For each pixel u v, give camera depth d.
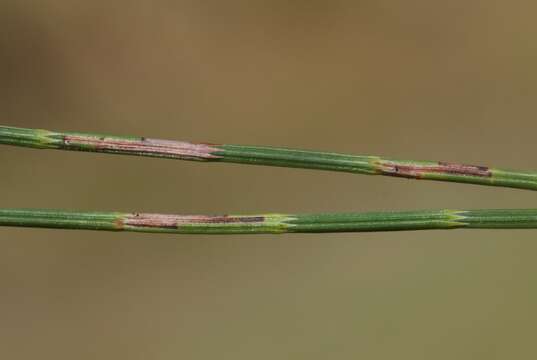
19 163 0.16
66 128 0.16
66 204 0.15
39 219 0.10
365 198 0.16
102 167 0.16
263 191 0.16
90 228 0.10
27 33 0.16
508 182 0.11
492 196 0.16
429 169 0.11
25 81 0.16
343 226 0.10
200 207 0.16
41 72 0.16
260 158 0.10
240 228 0.10
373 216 0.10
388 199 0.16
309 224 0.10
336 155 0.11
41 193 0.15
